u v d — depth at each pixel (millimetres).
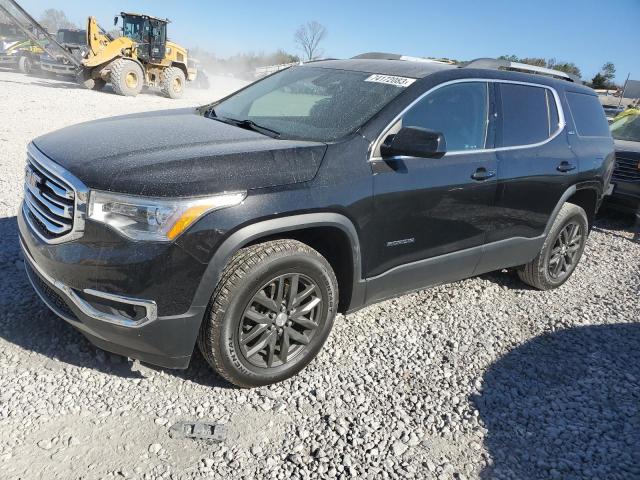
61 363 3176
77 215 2742
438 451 2869
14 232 4887
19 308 3633
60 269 2779
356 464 2701
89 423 2762
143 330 2754
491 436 3029
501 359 3822
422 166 3543
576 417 3277
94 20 18312
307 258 3086
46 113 12445
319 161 3137
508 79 4312
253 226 2846
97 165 2834
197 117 4023
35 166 3174
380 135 3396
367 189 3252
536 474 2803
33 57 23875
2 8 19375
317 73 4297
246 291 2891
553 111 4707
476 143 3973
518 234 4422
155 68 20406
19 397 2869
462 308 4531
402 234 3537
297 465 2652
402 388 3355
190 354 2916
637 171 7617
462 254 4012
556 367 3807
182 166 2797
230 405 3020
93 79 19109
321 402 3137
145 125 3623
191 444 2709
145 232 2668
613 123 9562
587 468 2873
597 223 8242
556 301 4945
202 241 2719
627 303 5055
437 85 3752
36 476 2412
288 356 3227
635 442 3102
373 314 4219
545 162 4426
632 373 3824
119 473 2486
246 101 4305
